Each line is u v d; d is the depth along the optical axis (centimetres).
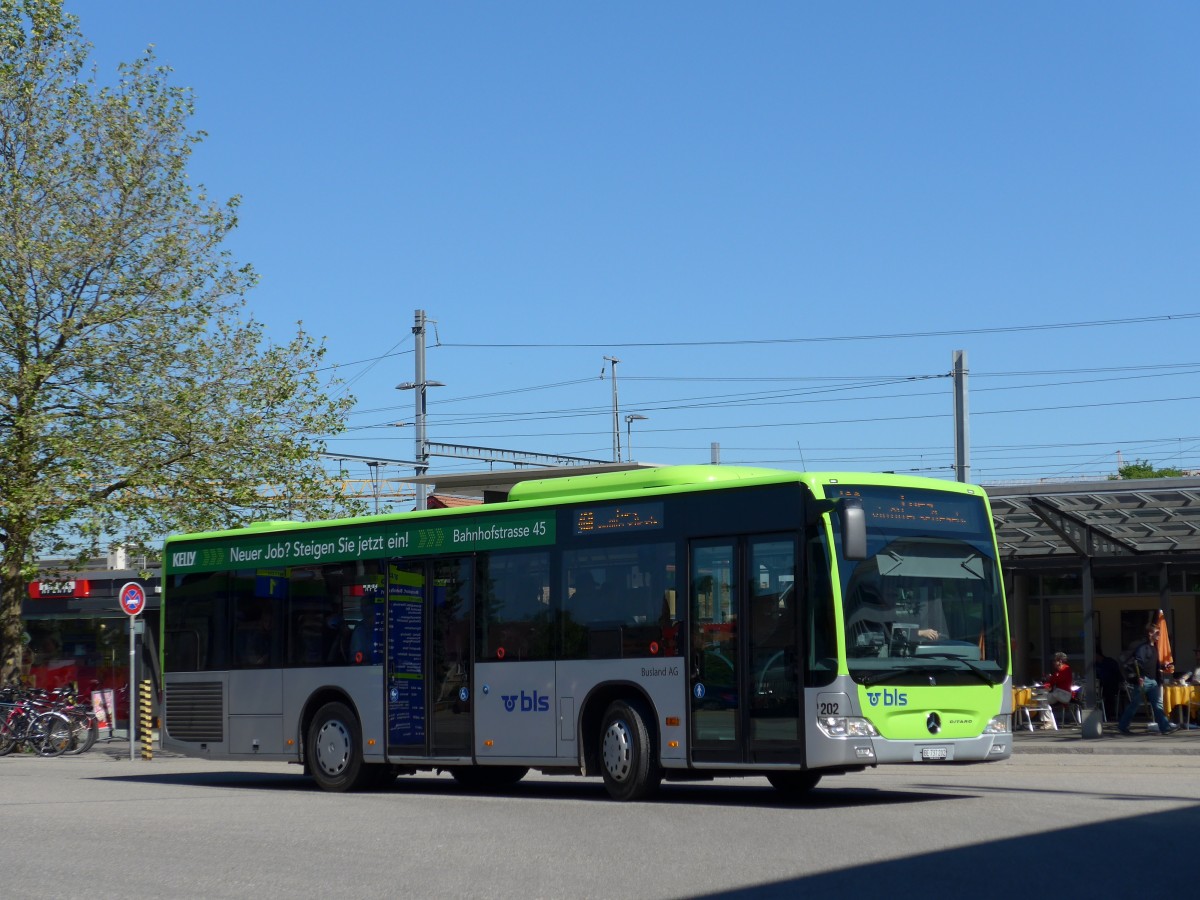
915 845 1126
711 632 1510
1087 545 2822
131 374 3212
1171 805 1409
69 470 3111
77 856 1144
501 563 1711
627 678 1572
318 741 1880
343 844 1207
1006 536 3038
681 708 1525
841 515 1398
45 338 3183
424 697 1766
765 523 1484
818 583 1435
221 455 3269
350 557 1875
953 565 1516
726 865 1043
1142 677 2744
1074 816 1308
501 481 3102
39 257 3105
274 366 3344
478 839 1229
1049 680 3022
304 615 1920
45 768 2614
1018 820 1277
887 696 1430
